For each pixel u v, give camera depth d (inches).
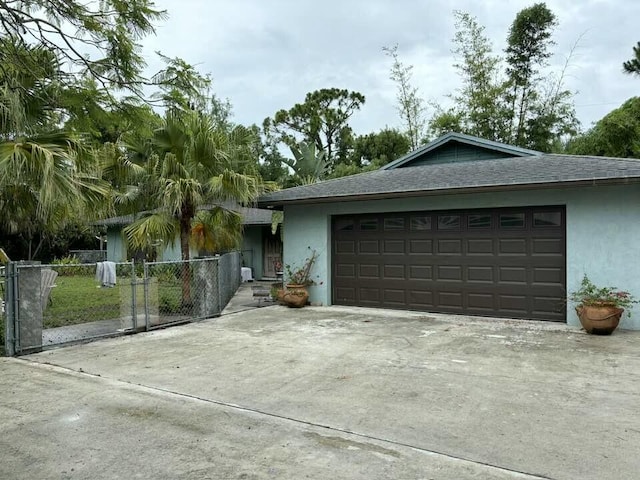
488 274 340.8
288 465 121.7
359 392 178.9
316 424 148.9
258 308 408.5
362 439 137.4
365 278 396.2
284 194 405.4
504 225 334.6
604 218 297.1
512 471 117.7
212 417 155.3
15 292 244.7
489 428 144.2
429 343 259.1
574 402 165.5
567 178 279.7
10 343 241.6
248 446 133.3
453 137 446.6
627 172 271.4
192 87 217.9
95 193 241.0
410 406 163.5
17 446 134.7
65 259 801.6
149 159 360.2
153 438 139.2
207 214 402.3
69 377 202.2
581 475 115.4
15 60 190.1
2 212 261.6
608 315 269.6
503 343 257.1
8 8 184.2
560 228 315.6
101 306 420.5
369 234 393.4
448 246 356.2
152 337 286.5
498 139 852.0
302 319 345.1
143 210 382.3
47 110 208.8
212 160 377.4
